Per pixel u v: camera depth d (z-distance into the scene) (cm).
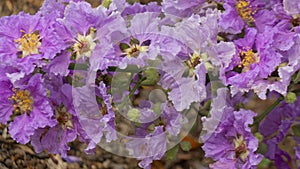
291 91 71
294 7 69
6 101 64
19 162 85
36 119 63
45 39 61
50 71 62
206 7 70
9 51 62
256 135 71
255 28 72
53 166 88
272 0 71
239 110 68
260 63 66
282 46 65
